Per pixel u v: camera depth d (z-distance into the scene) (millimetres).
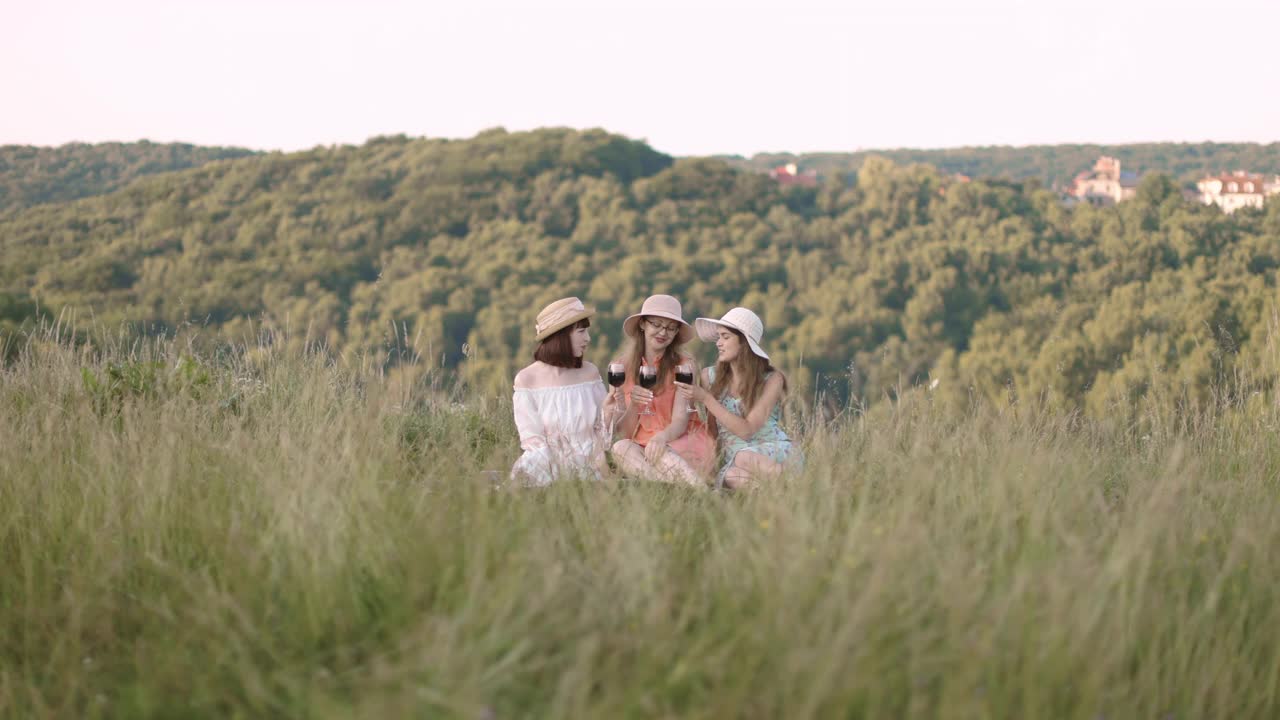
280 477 3574
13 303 24984
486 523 3170
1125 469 4699
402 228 103500
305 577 2879
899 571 2768
